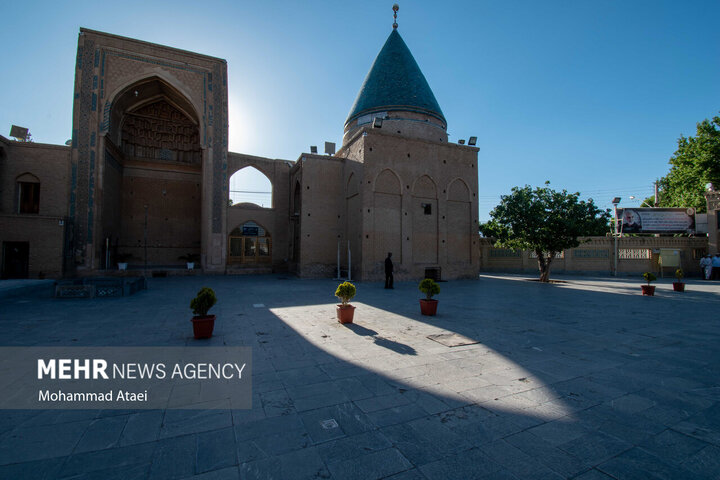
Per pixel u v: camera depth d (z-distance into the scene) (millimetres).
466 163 18844
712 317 7816
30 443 2541
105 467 2256
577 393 3525
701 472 2262
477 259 18656
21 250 15211
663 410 3178
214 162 19891
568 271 24203
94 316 7422
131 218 21422
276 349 4992
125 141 21438
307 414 3025
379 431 2746
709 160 22359
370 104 20031
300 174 19641
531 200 16922
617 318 7617
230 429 2762
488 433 2729
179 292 11758
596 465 2332
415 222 17328
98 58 17703
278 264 22031
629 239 23891
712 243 22828
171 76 19219
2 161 16141
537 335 5957
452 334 5926
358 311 8164
